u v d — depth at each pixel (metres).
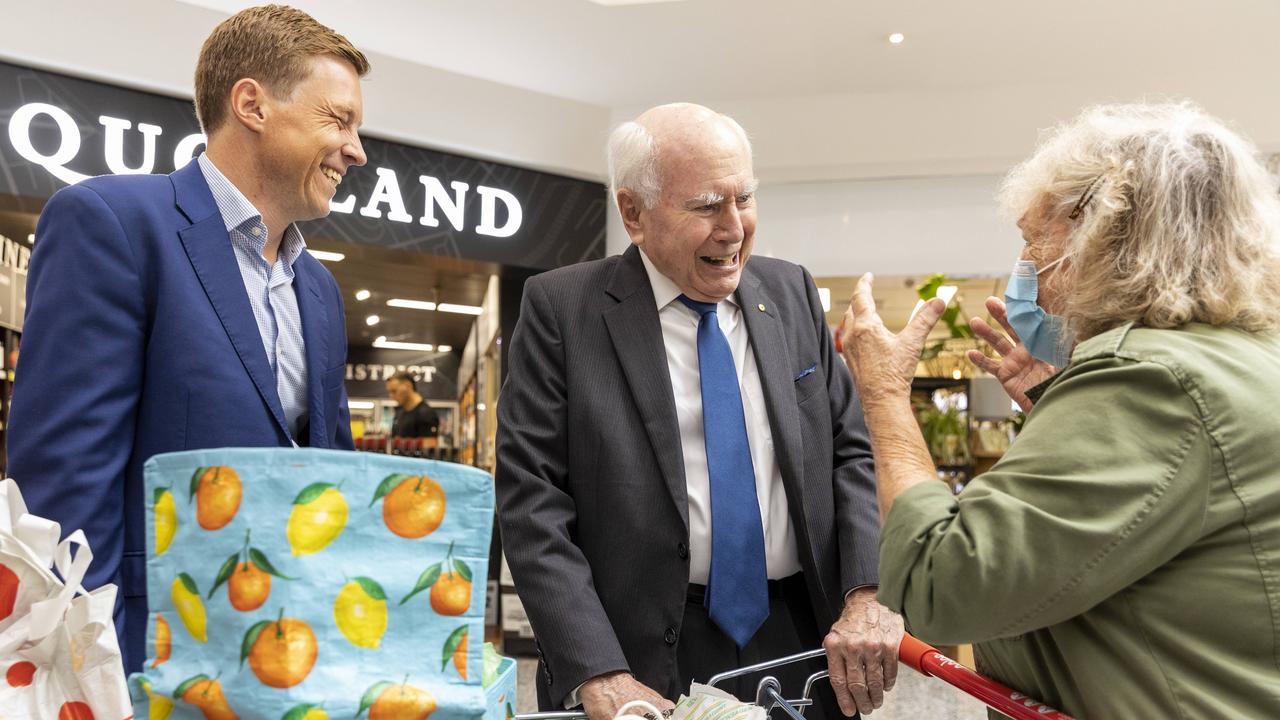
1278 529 0.86
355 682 0.80
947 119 5.90
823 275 6.10
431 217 5.41
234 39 1.45
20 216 5.42
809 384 1.67
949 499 1.05
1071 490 0.89
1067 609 0.90
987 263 5.95
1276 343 0.97
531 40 5.15
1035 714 1.00
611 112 5.99
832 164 6.00
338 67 1.50
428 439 8.98
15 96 4.21
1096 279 1.00
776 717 1.54
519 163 5.70
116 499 1.29
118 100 4.45
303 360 1.57
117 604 1.26
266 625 0.79
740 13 4.89
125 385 1.32
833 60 5.49
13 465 1.27
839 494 1.63
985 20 5.00
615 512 1.52
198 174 1.48
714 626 1.52
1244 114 5.52
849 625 1.47
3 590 0.97
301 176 1.47
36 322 1.30
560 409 1.58
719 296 1.58
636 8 4.82
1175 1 4.81
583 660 1.36
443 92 5.40
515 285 6.45
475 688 0.83
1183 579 0.89
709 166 1.48
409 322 10.73
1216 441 0.87
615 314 1.62
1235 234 0.96
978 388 6.57
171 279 1.37
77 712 0.97
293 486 0.82
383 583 0.82
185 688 0.80
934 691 4.07
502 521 1.54
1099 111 1.11
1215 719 0.85
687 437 1.58
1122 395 0.91
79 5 4.30
